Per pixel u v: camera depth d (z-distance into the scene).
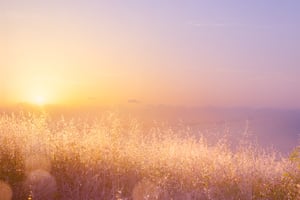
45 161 7.13
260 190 6.91
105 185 6.79
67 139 8.19
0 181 6.43
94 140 8.27
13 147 7.58
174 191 6.80
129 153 7.86
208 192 6.50
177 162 7.73
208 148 8.36
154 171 7.27
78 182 6.56
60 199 6.20
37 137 7.94
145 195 6.33
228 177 7.15
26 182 6.46
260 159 7.85
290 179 7.01
